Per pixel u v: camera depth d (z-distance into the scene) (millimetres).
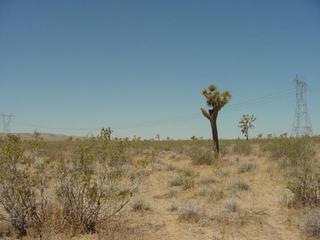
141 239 9594
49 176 10438
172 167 23141
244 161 25984
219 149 32719
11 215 9852
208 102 30359
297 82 56844
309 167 17266
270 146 31203
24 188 9828
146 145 41406
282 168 21312
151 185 17766
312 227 10148
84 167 10305
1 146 9883
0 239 9422
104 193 11031
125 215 12000
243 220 11391
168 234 10227
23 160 10125
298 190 13195
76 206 10156
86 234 9852
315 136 39125
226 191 16000
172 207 12945
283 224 11094
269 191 15797
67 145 24453
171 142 45719
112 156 10727
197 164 26234
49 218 9992
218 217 11648
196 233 10336
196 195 15352
